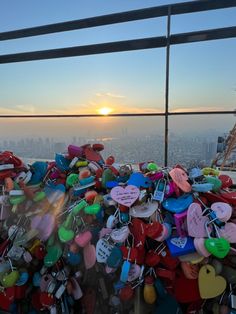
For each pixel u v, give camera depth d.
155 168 1.54
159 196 1.33
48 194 1.53
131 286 1.28
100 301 1.44
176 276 1.26
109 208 1.40
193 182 1.37
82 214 1.38
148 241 1.29
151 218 1.30
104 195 1.46
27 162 2.05
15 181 1.60
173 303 1.27
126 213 1.33
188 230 1.21
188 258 1.21
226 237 1.20
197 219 1.22
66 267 1.44
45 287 1.44
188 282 1.25
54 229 1.44
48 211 1.50
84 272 1.44
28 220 1.53
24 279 1.48
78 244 1.33
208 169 1.53
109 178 1.50
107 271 1.31
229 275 1.25
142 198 1.33
